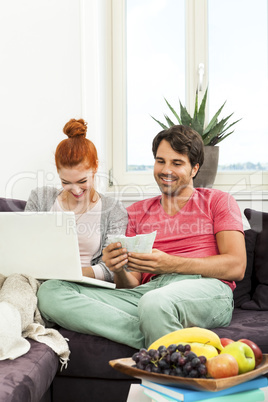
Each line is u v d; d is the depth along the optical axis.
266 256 2.26
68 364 1.69
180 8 3.24
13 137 2.99
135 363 1.19
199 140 2.11
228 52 3.21
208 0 3.21
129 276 2.03
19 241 1.79
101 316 1.72
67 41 2.97
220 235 2.02
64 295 1.77
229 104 3.21
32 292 1.75
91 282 1.84
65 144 2.11
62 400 1.72
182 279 1.92
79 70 2.96
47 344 1.62
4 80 2.98
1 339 1.47
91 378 1.71
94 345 1.70
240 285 2.25
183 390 1.08
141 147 3.29
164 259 1.89
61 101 2.97
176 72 3.26
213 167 2.83
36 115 2.98
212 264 1.92
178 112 3.26
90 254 2.14
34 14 2.98
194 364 1.08
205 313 1.77
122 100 3.29
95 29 2.95
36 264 1.81
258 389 1.13
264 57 3.18
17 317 1.57
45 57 2.98
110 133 3.29
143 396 1.19
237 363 1.10
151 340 1.64
